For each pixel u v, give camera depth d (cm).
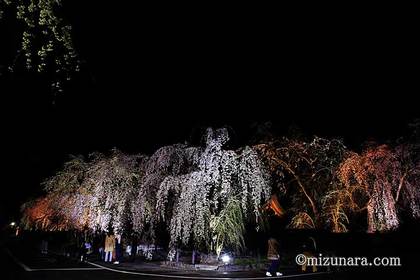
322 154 2391
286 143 2439
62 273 1730
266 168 1975
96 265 2042
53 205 2967
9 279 1562
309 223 2288
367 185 2098
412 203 2061
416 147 2112
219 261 1866
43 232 3938
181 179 1828
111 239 2188
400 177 2075
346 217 2194
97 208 2202
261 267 1842
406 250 1820
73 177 2664
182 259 2036
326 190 2409
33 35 1024
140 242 2377
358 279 1520
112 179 2153
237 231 1806
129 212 2122
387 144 2267
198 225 1759
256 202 1788
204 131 1961
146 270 1823
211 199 1828
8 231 8288
